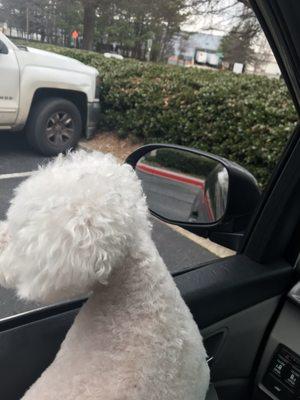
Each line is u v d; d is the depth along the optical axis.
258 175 4.00
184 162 1.73
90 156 0.80
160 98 5.50
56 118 4.71
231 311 1.45
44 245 0.60
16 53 4.37
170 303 0.76
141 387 0.66
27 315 1.22
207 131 4.86
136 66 6.82
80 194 0.64
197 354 0.80
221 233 1.60
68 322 1.22
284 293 1.59
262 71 5.93
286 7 0.85
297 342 1.48
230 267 1.52
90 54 6.77
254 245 1.58
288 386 1.46
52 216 0.61
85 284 0.63
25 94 4.43
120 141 5.59
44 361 1.19
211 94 4.99
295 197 1.51
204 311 1.37
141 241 0.76
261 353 1.56
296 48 0.95
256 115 4.33
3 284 0.68
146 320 0.71
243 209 1.54
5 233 0.68
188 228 1.64
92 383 0.67
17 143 4.19
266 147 3.99
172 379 0.71
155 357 0.69
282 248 1.60
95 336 0.71
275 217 1.52
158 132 5.45
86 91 5.25
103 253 0.62
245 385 1.58
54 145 4.52
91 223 0.62
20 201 0.66
